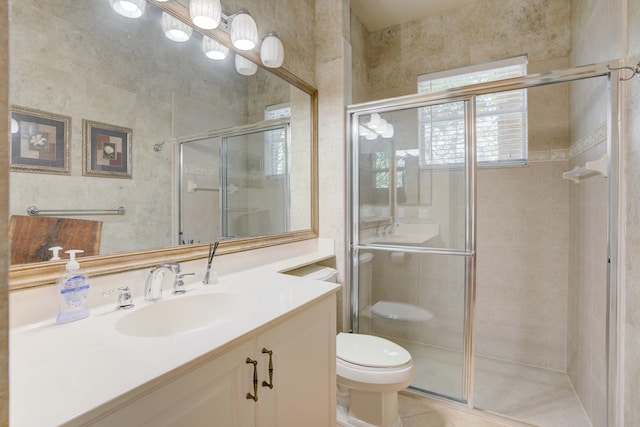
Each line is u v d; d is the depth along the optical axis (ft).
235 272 4.90
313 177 7.03
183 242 4.28
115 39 3.49
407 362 4.81
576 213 6.27
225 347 2.40
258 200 5.67
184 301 3.58
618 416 4.40
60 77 3.02
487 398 6.04
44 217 2.90
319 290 3.87
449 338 6.32
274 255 5.82
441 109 6.08
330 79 7.00
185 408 2.15
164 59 4.04
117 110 3.51
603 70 4.50
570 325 6.66
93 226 3.27
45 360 2.11
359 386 4.71
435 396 6.06
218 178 4.87
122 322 2.91
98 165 3.34
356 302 7.04
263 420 2.87
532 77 5.12
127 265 3.48
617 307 4.43
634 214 3.98
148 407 1.92
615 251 4.45
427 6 7.76
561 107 6.77
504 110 7.36
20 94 2.76
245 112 5.37
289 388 3.23
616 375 4.43
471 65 7.73
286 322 3.17
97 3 3.34
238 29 4.79
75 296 2.85
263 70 5.75
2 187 0.98
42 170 2.89
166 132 4.07
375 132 6.77
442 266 6.33
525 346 7.29
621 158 4.35
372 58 8.85
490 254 7.54
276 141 6.07
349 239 7.01
